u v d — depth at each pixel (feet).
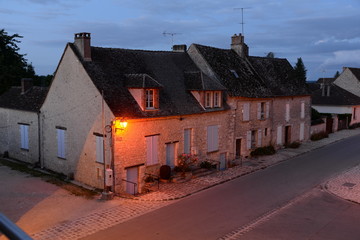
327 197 52.65
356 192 54.54
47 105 65.77
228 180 62.13
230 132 75.51
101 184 55.42
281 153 86.99
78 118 58.90
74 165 60.85
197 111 65.67
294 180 62.39
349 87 150.20
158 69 68.18
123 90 57.47
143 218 43.27
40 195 51.75
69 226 40.34
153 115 57.26
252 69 90.53
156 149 59.36
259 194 54.03
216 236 38.17
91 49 60.49
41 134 68.28
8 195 51.60
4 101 80.18
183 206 48.01
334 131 125.80
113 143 52.24
